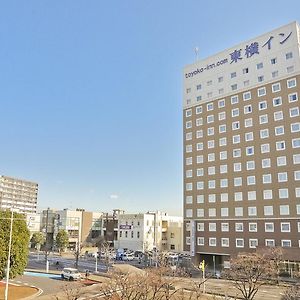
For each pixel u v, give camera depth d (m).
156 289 32.25
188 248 80.06
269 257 55.94
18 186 177.25
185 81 88.38
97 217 134.50
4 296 41.53
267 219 68.75
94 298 38.62
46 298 41.25
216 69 83.06
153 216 116.62
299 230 64.44
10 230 40.34
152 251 93.56
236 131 76.69
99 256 97.12
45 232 128.00
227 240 73.81
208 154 80.31
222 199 76.12
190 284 44.03
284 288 50.34
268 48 75.12
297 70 70.06
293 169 67.00
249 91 76.31
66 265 79.44
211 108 82.00
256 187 71.38
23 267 44.66
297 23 72.38
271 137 71.06
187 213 81.62
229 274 53.00
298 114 68.31
